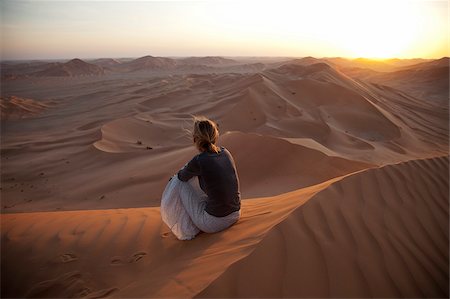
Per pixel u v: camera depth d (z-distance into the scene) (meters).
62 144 28.58
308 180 10.43
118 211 5.83
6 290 3.38
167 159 17.36
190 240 3.71
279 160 11.88
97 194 14.52
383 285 2.45
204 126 3.32
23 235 4.49
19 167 22.02
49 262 3.81
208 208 3.50
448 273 2.75
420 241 3.05
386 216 3.30
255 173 11.63
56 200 14.72
